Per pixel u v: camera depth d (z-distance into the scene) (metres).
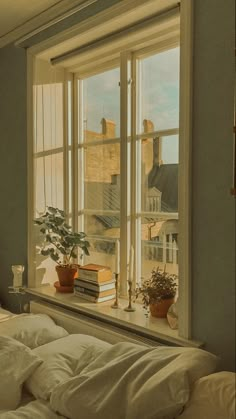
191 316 1.79
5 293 3.08
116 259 2.37
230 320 1.65
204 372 1.43
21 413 1.57
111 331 2.13
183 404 1.35
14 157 2.93
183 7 1.78
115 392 1.49
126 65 2.41
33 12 2.52
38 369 1.83
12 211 2.97
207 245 1.73
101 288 2.41
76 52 2.57
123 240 2.47
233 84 1.62
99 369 1.63
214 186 1.69
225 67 1.65
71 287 2.63
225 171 1.65
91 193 2.80
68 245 2.56
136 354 1.63
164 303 2.08
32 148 2.73
